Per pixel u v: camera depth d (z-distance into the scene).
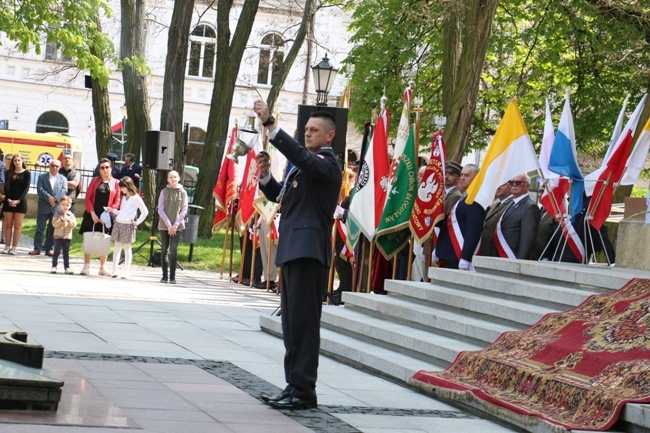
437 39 31.17
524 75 33.91
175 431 7.10
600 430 7.98
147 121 31.19
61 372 9.04
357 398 9.52
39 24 27.55
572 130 14.19
